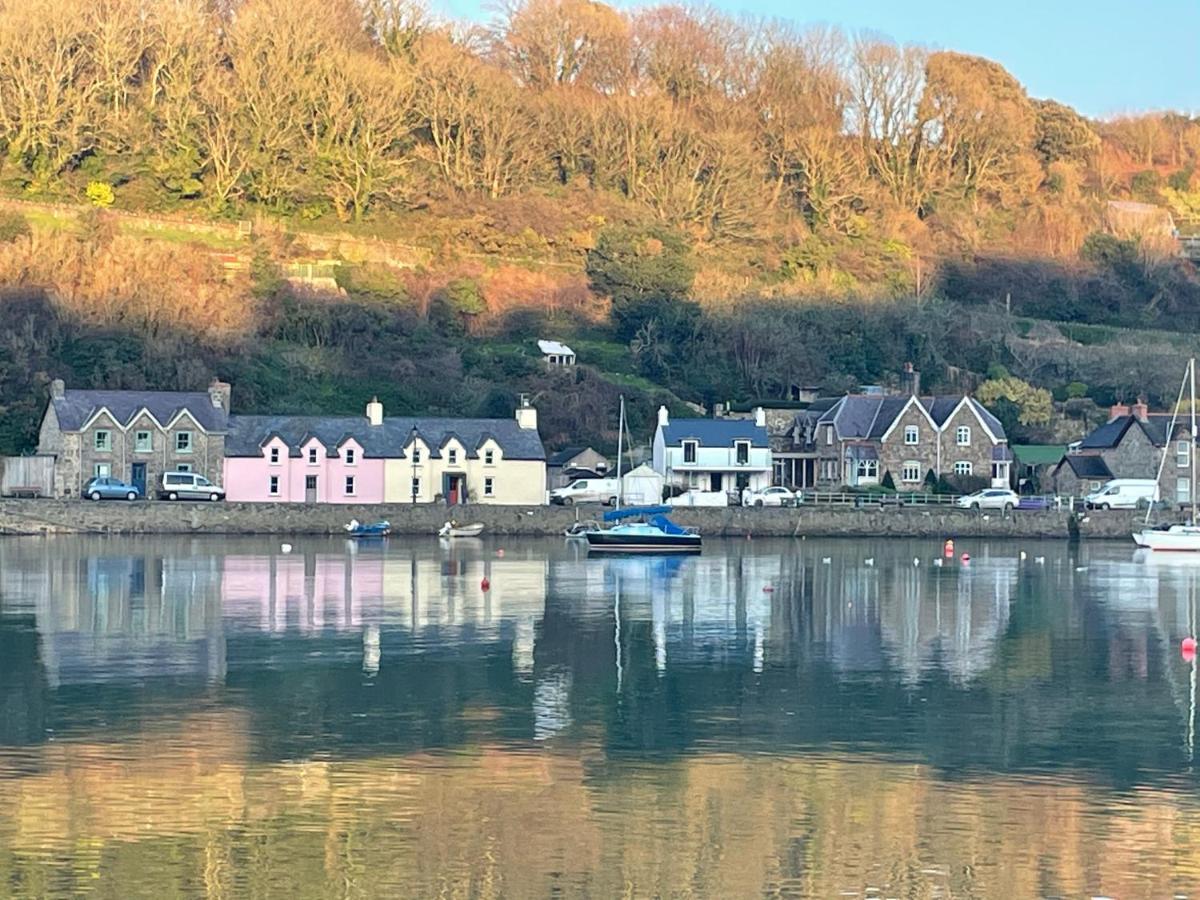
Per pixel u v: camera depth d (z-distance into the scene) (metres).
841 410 135.12
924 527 117.62
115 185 163.38
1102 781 37.38
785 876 30.91
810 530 116.50
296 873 30.81
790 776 37.53
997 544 114.06
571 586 76.94
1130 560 100.12
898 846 32.59
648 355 153.38
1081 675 51.28
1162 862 31.80
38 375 125.88
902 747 40.44
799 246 181.12
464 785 36.53
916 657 54.84
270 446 118.56
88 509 107.81
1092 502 125.12
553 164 186.12
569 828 33.50
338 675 49.59
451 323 152.88
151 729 41.47
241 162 166.12
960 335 167.25
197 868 31.00
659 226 167.62
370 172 169.62
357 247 161.88
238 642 56.22
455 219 169.50
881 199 197.25
